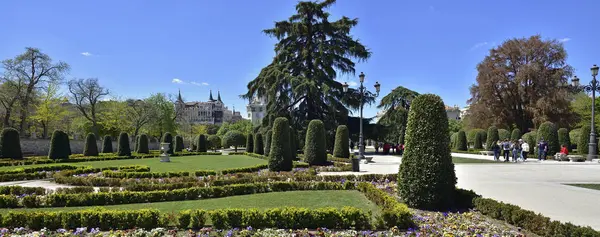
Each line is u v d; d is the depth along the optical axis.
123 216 6.61
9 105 35.31
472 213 7.45
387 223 6.59
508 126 37.31
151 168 18.11
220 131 69.81
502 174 14.69
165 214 6.73
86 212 6.65
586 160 22.20
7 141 22.97
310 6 30.41
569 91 34.28
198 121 120.50
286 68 29.16
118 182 12.37
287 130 16.59
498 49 37.91
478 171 15.88
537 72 34.09
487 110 37.00
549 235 5.73
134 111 46.97
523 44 36.31
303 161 20.23
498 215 7.02
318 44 30.14
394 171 15.82
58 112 41.31
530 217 6.22
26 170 15.79
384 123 34.03
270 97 29.00
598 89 21.75
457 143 34.19
